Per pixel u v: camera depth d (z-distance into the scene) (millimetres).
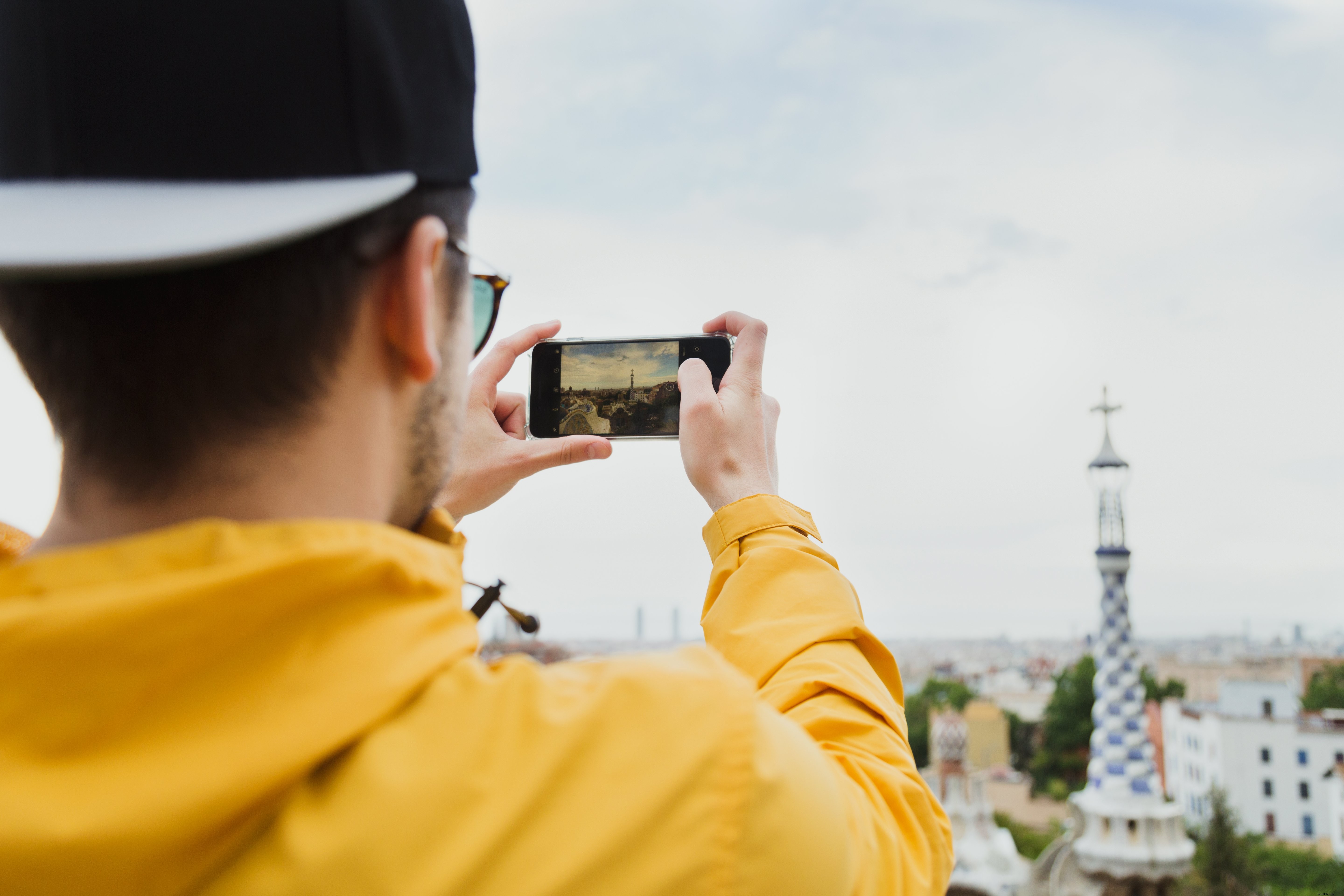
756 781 763
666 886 713
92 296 757
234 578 639
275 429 781
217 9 759
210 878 664
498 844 694
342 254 809
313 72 776
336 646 698
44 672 610
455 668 782
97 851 600
